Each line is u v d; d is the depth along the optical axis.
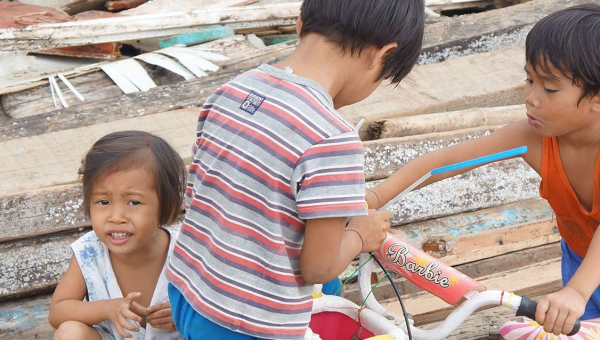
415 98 3.19
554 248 2.71
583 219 1.96
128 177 1.74
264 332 1.47
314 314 1.79
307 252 1.43
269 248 1.44
